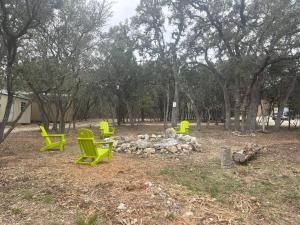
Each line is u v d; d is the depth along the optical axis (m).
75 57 16.97
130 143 11.06
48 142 11.48
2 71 10.77
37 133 19.39
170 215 4.80
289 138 18.05
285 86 27.38
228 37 20.33
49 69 13.38
